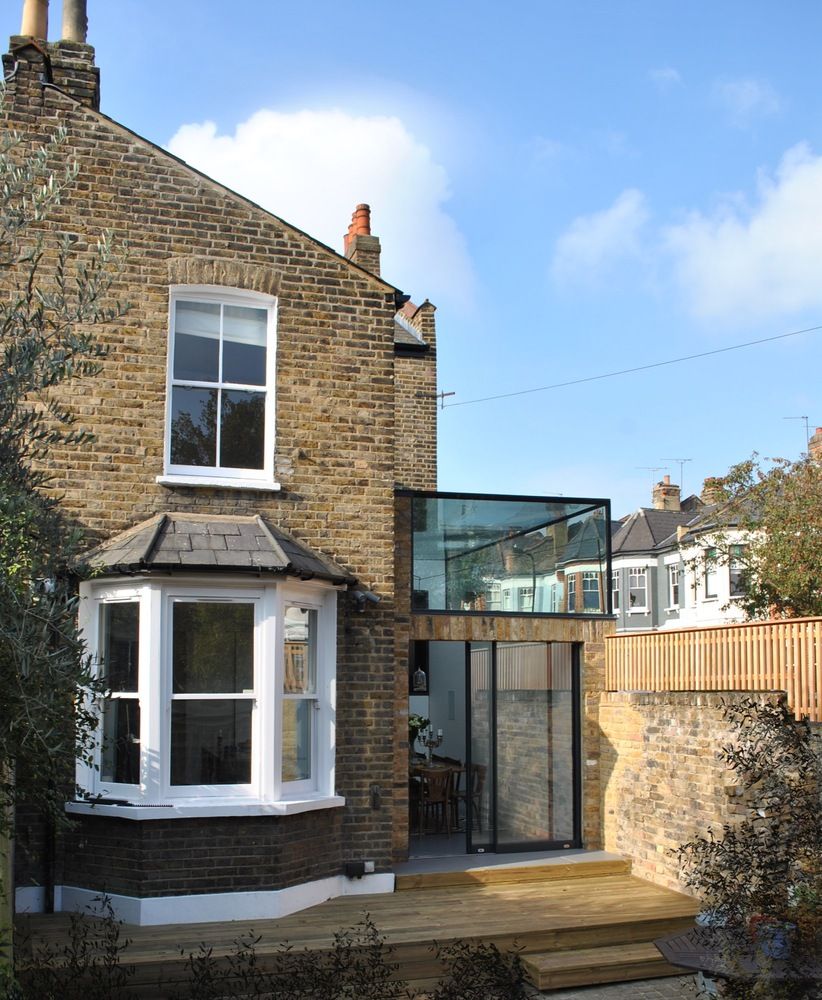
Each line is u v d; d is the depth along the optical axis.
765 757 7.93
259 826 10.30
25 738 5.51
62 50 11.66
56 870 10.23
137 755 10.24
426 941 9.44
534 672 13.49
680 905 10.85
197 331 11.35
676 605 43.34
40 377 6.42
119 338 10.88
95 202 10.89
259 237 11.50
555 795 13.41
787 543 17.97
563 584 13.62
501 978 8.73
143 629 10.23
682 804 11.59
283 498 11.34
